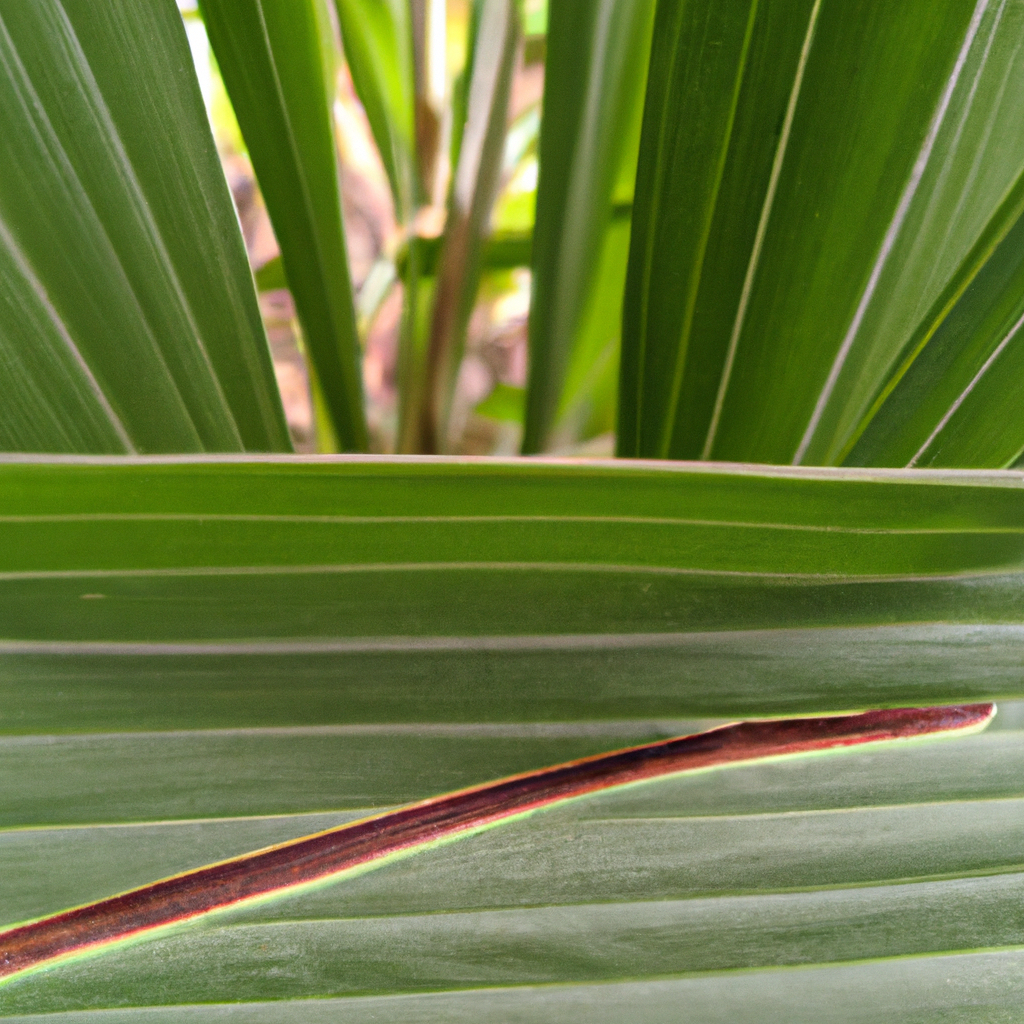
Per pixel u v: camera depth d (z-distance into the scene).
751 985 0.13
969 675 0.13
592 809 0.13
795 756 0.14
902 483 0.12
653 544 0.12
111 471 0.12
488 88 0.23
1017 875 0.13
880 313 0.16
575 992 0.13
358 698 0.13
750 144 0.15
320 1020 0.13
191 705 0.13
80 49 0.14
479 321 0.36
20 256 0.15
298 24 0.16
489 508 0.12
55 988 0.13
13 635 0.12
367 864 0.13
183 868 0.13
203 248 0.16
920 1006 0.13
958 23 0.14
